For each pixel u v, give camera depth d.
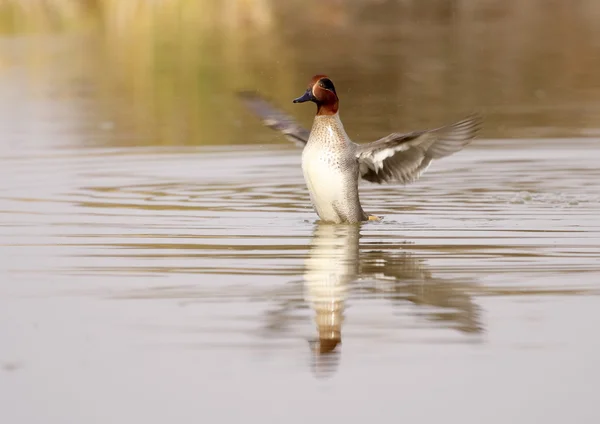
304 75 27.16
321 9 34.28
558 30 33.25
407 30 33.41
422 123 22.05
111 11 32.28
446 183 16.75
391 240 12.51
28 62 29.41
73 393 7.81
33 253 11.90
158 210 14.52
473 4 37.28
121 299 9.97
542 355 8.39
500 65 28.77
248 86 26.08
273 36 31.67
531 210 14.45
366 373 8.09
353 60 29.05
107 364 8.30
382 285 10.38
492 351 8.47
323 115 13.57
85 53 30.25
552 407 7.47
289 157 19.30
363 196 15.74
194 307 9.66
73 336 8.94
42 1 32.38
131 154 19.56
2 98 25.70
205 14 32.41
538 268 10.98
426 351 8.50
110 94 26.00
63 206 14.79
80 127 22.36
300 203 15.13
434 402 7.56
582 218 13.80
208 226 13.43
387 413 7.41
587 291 10.05
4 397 7.77
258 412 7.43
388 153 13.38
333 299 9.91
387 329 9.03
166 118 23.30
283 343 8.72
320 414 7.39
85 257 11.68
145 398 7.69
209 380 7.98
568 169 17.77
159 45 30.42
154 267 11.18
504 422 7.25
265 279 10.64
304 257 11.58
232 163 18.69
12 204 14.92
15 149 20.00
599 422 7.24
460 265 11.16
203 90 26.14
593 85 26.61
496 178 17.09
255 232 13.02
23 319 9.39
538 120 22.62
